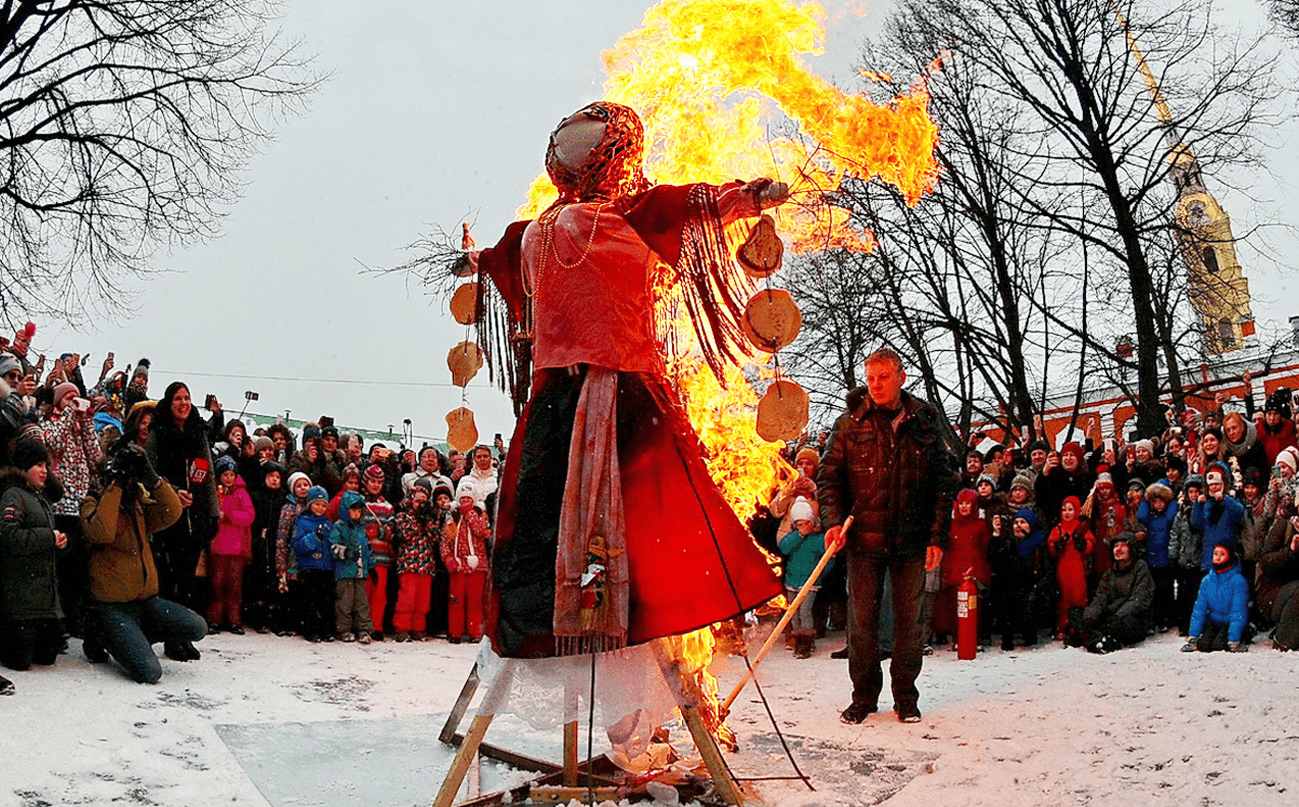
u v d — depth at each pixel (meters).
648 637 4.16
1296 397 10.76
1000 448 12.10
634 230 4.30
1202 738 5.33
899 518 6.02
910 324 20.05
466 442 4.95
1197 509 9.25
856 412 6.20
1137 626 9.16
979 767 4.96
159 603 7.15
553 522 4.24
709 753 4.32
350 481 9.87
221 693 6.44
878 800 4.46
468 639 10.09
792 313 4.26
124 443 7.28
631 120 4.50
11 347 12.01
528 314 4.71
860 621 6.08
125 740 5.15
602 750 5.25
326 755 5.13
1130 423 28.09
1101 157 19.06
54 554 6.71
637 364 4.30
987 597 9.62
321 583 9.37
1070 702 6.29
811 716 6.21
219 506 8.79
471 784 4.51
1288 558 8.57
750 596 4.24
